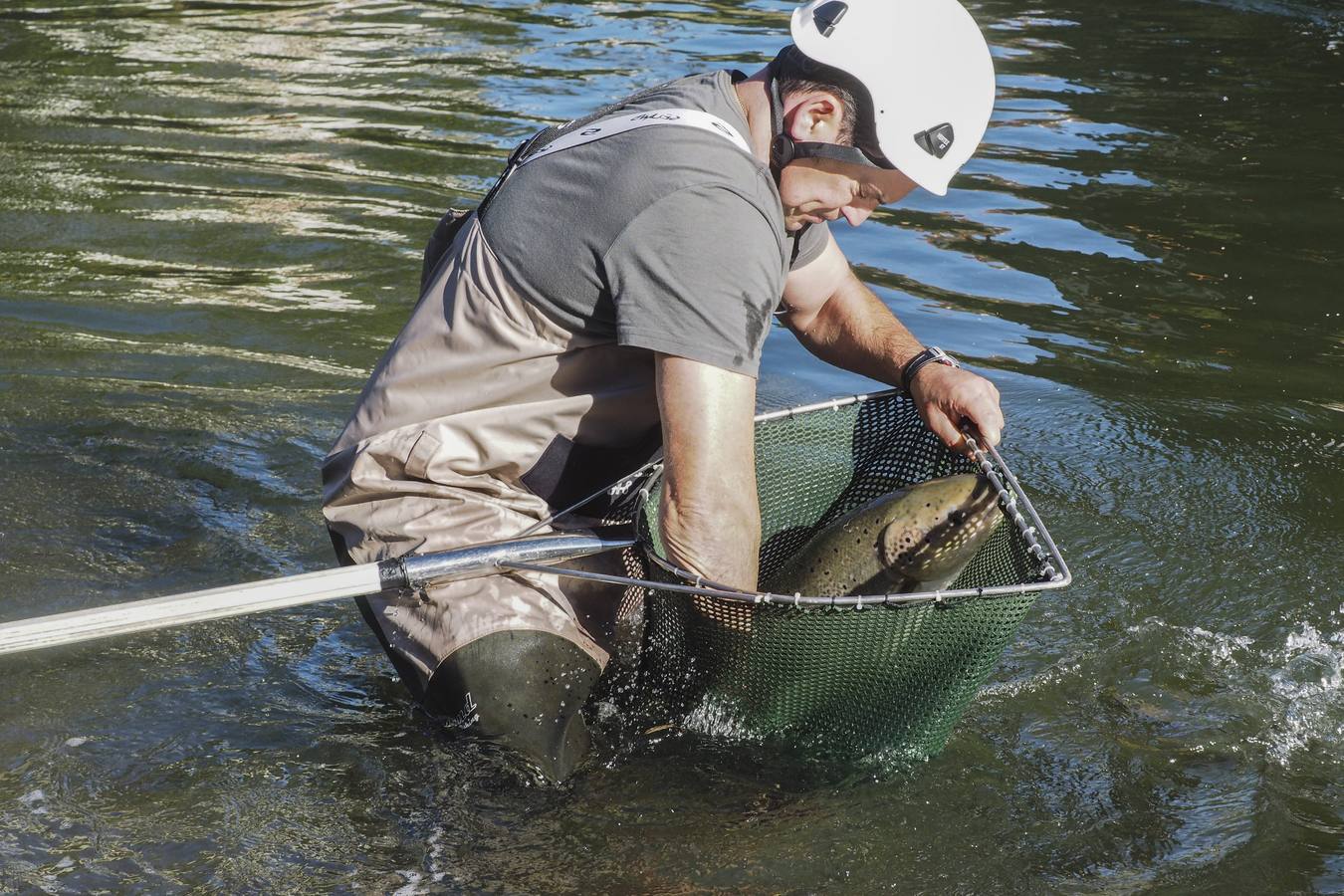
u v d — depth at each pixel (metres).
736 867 2.93
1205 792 3.21
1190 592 4.06
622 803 3.11
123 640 3.78
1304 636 3.87
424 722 3.41
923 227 7.03
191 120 8.72
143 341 5.69
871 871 2.92
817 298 3.75
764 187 2.92
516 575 3.17
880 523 3.23
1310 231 6.98
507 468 3.17
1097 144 8.33
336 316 5.96
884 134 2.90
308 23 11.42
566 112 8.86
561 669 3.16
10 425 4.96
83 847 2.96
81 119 8.73
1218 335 5.86
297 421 5.06
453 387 3.13
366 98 9.23
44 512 4.41
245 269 6.45
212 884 2.85
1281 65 10.06
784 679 3.10
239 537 4.31
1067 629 3.88
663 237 2.85
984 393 3.43
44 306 6.00
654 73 9.77
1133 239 6.89
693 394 2.86
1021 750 3.36
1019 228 7.02
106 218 7.06
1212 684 3.65
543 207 2.99
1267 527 4.43
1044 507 4.52
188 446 4.85
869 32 2.90
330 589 3.01
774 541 3.82
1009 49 10.52
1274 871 2.94
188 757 3.27
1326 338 5.82
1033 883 2.89
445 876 2.89
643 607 3.31
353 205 7.25
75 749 3.30
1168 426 5.08
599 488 3.27
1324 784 3.26
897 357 3.63
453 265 3.16
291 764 3.25
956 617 2.94
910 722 3.17
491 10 11.83
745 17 11.52
